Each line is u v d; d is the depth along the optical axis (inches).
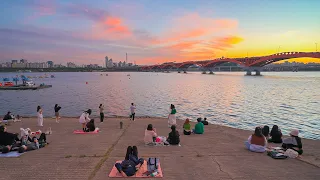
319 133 845.8
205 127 666.8
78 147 428.1
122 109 1402.6
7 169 316.2
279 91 2642.7
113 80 5935.0
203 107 1489.9
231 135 553.0
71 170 313.7
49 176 293.9
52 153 390.0
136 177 291.6
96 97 2089.1
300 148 386.3
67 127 632.4
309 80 5231.3
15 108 1494.8
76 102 1743.4
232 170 319.6
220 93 2440.9
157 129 629.0
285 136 590.2
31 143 414.6
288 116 1183.6
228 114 1245.1
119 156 374.9
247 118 1135.6
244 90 2795.3
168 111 1342.3
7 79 3403.1
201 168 326.3
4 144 401.4
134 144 453.7
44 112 1323.8
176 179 289.0
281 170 320.2
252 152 406.0
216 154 393.1
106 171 311.1
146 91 2714.1
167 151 407.5
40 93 2541.8
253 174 305.9
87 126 570.3
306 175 303.0
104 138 503.5
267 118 1133.1
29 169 316.8
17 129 606.9
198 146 445.4
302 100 1849.2
